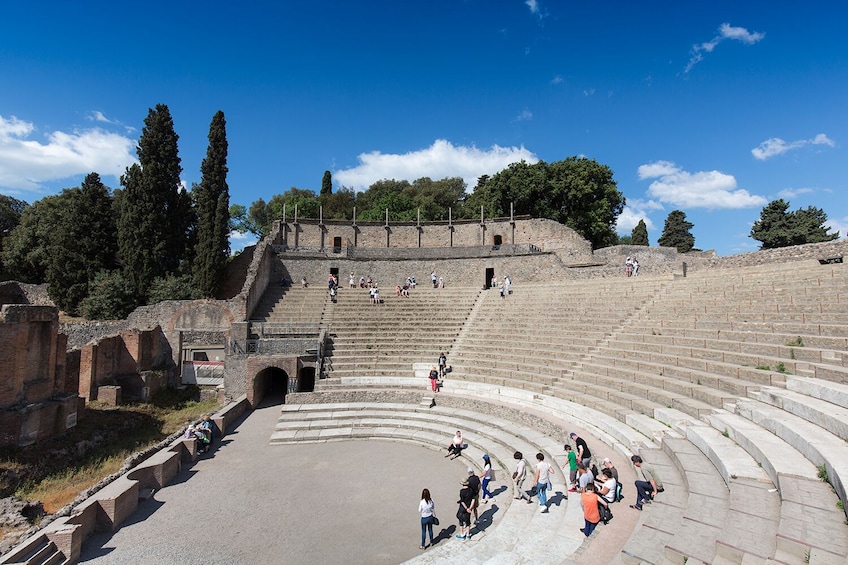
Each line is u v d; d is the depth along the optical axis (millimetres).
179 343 34438
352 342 32469
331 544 12719
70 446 20438
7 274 49906
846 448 10102
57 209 51062
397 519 14125
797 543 7316
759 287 21641
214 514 14492
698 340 19844
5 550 11641
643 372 19734
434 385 25234
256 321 34656
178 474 17719
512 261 44094
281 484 16766
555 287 35750
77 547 11992
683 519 9320
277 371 33688
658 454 13461
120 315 39438
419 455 19547
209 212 44531
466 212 68812
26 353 20281
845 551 7062
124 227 42531
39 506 14820
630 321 25250
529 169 55812
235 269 46562
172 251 44500
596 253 45938
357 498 15602
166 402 29484
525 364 25516
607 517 10859
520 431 19500
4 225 64188
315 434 22000
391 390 26062
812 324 16828
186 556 12102
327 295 40688
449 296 40250
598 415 17812
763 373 15148
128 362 30203
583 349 24844
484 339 31000
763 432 12297
